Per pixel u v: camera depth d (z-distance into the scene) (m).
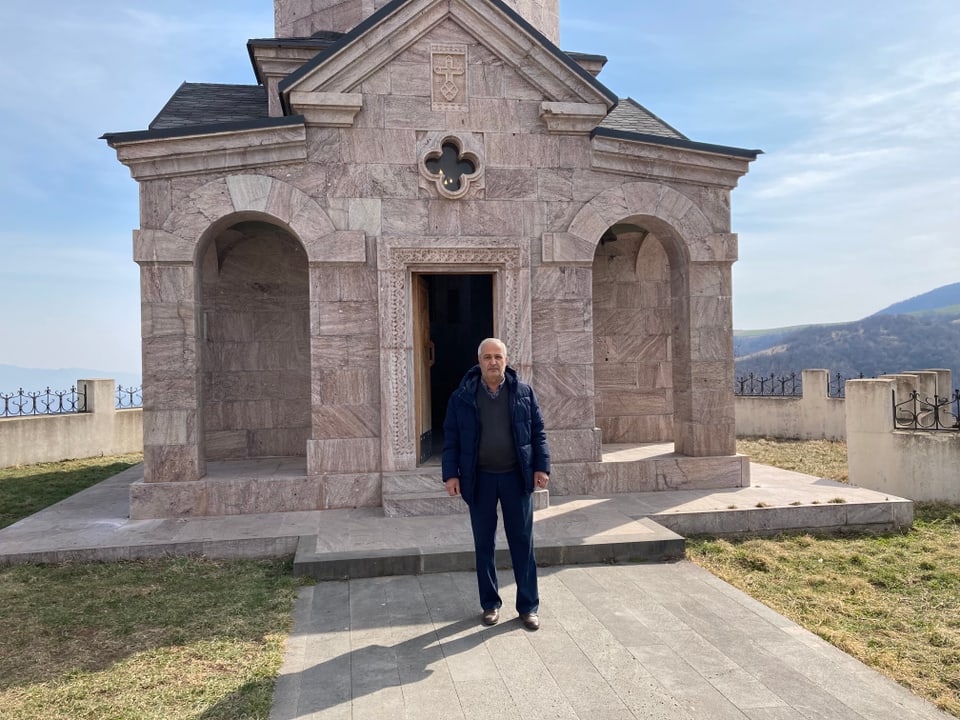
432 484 7.84
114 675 4.17
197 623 4.96
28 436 13.52
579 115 8.45
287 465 9.44
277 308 10.41
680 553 6.44
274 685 4.03
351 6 10.27
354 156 8.12
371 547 6.29
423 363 8.72
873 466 9.55
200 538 6.68
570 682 4.04
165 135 7.61
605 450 10.00
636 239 11.20
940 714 3.71
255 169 7.96
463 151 8.31
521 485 4.93
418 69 8.27
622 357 11.27
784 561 6.54
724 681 4.05
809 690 3.95
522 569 4.91
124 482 10.18
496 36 8.34
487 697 3.87
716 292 8.96
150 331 7.72
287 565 6.33
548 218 8.51
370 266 8.14
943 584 5.88
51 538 6.80
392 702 3.82
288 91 7.89
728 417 8.92
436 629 4.84
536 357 8.45
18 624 4.96
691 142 8.73
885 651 4.53
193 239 7.79
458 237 8.27
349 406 8.05
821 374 15.16
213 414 10.17
